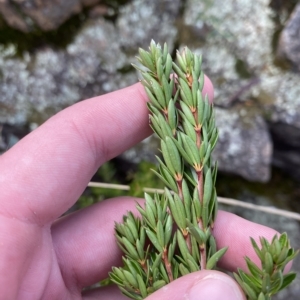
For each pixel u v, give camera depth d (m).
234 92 0.16
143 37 0.16
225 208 0.18
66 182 0.10
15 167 0.10
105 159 0.12
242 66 0.16
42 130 0.10
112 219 0.12
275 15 0.16
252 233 0.11
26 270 0.10
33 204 0.10
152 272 0.09
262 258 0.07
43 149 0.10
